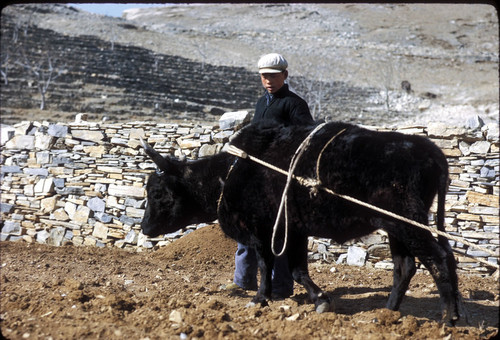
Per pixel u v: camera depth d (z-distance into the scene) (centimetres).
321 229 525
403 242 486
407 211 479
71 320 487
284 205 528
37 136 1066
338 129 523
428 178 492
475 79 5819
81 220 1016
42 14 6525
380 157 490
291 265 549
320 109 3888
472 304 595
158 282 685
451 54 7381
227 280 722
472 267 778
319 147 513
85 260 826
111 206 994
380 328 473
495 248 771
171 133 969
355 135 509
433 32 9512
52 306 530
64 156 1040
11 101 3077
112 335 448
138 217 971
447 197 802
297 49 7156
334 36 8762
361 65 6344
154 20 10619
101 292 595
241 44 7225
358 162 495
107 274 725
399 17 10425
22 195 1069
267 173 538
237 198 551
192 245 883
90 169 1017
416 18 10419
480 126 817
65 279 632
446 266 472
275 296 614
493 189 782
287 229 521
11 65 3747
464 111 4028
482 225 782
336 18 10138
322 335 457
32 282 652
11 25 4719
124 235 978
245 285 650
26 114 2977
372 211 493
